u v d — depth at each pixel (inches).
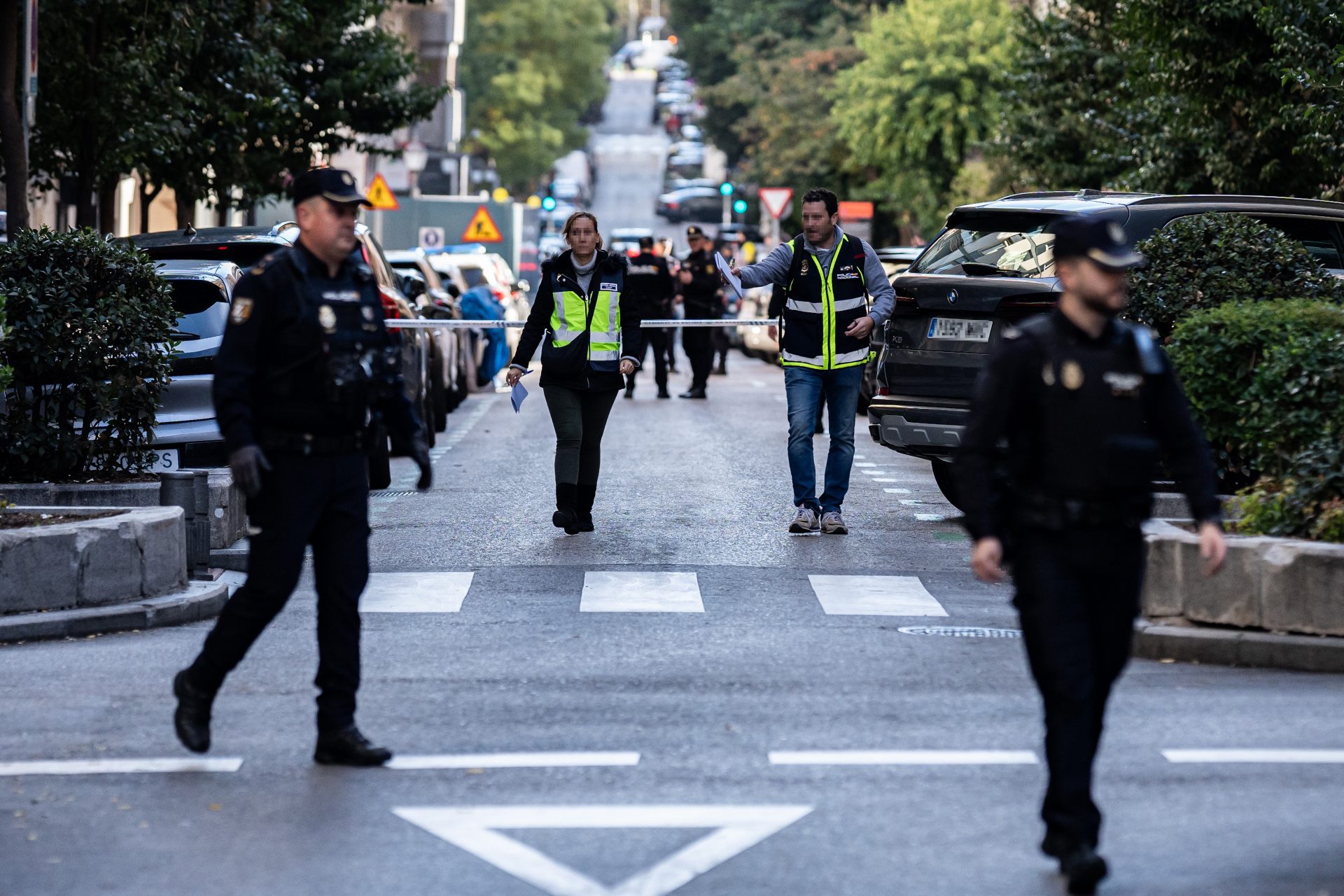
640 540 1518.2
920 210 5974.4
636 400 3206.2
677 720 899.4
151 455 1557.6
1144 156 2704.2
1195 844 696.4
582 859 682.2
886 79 5816.9
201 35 2504.9
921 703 939.3
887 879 658.2
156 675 1007.0
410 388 2213.3
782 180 7440.9
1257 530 1154.7
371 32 3321.9
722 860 681.0
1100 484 655.8
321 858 685.3
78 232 1513.3
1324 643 1023.0
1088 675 655.1
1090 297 657.6
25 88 1886.1
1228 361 1387.8
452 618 1187.3
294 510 798.5
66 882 658.8
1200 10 2230.6
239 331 783.7
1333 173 2194.9
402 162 5561.0
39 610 1133.1
